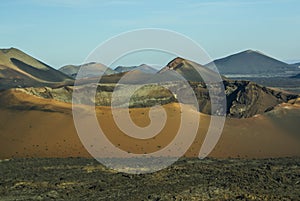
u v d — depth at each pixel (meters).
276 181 47.88
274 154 74.81
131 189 44.78
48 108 84.31
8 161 60.59
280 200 40.31
